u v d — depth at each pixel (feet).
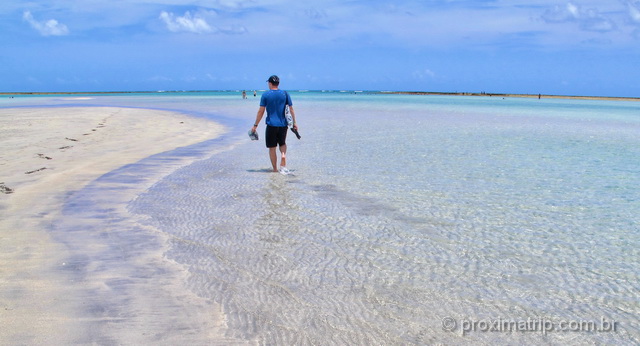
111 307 11.66
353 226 18.97
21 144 41.63
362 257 15.58
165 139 49.21
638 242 17.38
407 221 19.76
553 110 139.23
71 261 14.73
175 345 10.00
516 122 79.87
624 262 15.46
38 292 12.39
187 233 17.81
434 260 15.44
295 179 28.50
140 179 27.91
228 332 10.64
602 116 105.50
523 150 41.81
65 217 19.65
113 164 32.78
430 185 26.86
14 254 15.19
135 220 19.43
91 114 90.84
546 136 54.65
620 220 20.17
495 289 13.32
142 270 14.15
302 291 12.91
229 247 16.33
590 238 17.81
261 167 32.78
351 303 12.25
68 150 38.91
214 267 14.51
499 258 15.70
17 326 10.54
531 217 20.54
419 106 159.43
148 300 12.14
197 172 30.53
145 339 10.21
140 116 88.28
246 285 13.24
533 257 15.84
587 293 13.17
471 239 17.58
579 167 32.96
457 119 86.94
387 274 14.21
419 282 13.67
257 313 11.59
